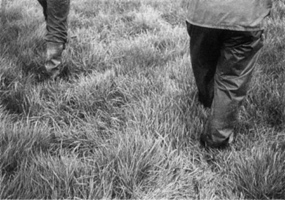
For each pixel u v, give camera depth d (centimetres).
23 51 458
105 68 448
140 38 510
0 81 390
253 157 287
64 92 394
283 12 588
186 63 429
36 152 294
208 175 290
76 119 360
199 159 312
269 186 265
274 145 308
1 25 536
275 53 449
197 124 331
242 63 277
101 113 363
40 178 266
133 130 317
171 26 581
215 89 293
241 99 289
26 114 361
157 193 267
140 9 639
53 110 368
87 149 318
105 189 264
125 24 584
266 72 414
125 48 479
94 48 477
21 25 542
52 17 398
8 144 291
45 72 427
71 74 435
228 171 286
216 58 303
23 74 418
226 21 262
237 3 260
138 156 283
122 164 275
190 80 393
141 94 378
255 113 347
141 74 416
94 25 574
